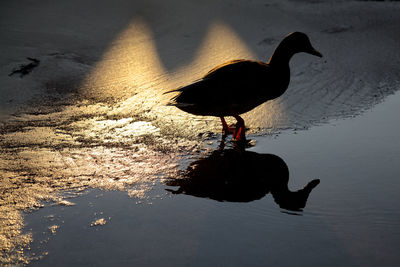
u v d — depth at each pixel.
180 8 12.87
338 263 3.05
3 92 6.72
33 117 5.96
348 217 3.63
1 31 9.27
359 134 5.43
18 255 3.20
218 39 10.37
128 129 5.64
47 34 9.44
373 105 6.48
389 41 10.62
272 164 4.66
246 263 3.07
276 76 5.28
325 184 4.21
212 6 13.45
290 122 5.87
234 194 4.06
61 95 6.81
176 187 4.20
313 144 5.16
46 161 4.72
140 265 3.07
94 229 3.51
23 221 3.63
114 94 6.88
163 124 5.82
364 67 8.50
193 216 3.68
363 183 4.21
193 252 3.20
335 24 12.42
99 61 8.44
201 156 4.89
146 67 8.21
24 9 10.98
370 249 3.20
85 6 11.80
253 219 3.62
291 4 14.75
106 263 3.10
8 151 4.94
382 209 3.75
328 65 8.65
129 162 4.72
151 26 11.08
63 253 3.22
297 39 5.30
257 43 10.07
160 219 3.64
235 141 5.28
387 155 4.81
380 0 15.92
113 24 10.87
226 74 5.05
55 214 3.74
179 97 5.09
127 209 3.81
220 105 5.07
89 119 5.94
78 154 4.89
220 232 3.45
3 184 4.23
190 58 8.84
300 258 3.11
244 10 13.34
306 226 3.51
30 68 7.59
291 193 4.06
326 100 6.70
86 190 4.14
